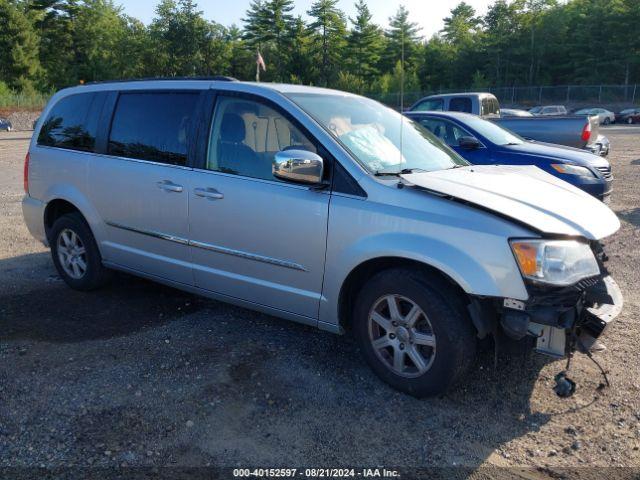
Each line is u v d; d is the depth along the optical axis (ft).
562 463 9.45
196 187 13.74
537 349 10.30
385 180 11.55
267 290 12.96
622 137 88.07
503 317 10.12
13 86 209.97
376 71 234.58
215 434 10.11
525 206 10.73
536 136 34.88
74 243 17.34
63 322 14.98
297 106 12.76
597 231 10.61
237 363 12.69
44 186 17.66
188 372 12.26
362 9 232.73
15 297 16.89
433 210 10.68
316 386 11.76
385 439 10.04
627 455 9.64
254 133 13.15
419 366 11.04
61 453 9.54
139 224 15.17
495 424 10.50
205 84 14.28
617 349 13.44
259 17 249.96
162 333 14.32
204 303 16.52
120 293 17.31
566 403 11.18
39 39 225.15
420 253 10.50
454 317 10.52
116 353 13.15
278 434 10.14
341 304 12.00
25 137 105.81
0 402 11.02
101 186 15.93
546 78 232.53
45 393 11.35
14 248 22.45
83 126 16.75
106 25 250.16
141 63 253.24
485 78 236.02
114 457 9.45
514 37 233.14
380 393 11.51
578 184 24.80
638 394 11.46
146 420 10.49
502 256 9.96
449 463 9.43
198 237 13.93
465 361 10.69
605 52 215.10
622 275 19.11
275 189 12.48
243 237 13.05
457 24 253.03
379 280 11.28
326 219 11.71
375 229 11.12
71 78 239.09
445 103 41.50
